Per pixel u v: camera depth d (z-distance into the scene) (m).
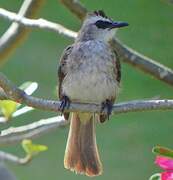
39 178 16.16
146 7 16.88
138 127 15.95
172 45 16.55
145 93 16.12
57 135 16.38
